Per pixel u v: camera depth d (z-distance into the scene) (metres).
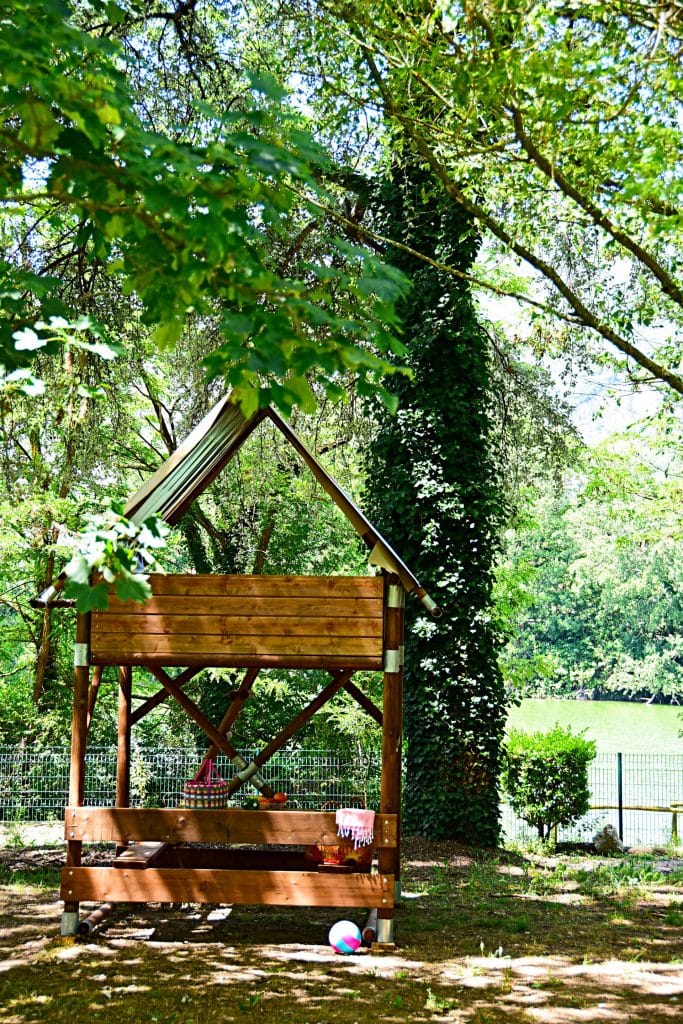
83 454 15.39
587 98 7.48
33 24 3.67
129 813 8.42
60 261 10.71
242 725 18.39
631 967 8.04
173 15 12.52
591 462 19.30
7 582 20.44
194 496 9.42
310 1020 6.50
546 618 47.47
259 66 13.07
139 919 9.30
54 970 7.54
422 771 14.55
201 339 15.85
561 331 17.59
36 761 16.58
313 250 15.19
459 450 14.88
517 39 7.53
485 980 7.54
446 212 14.84
